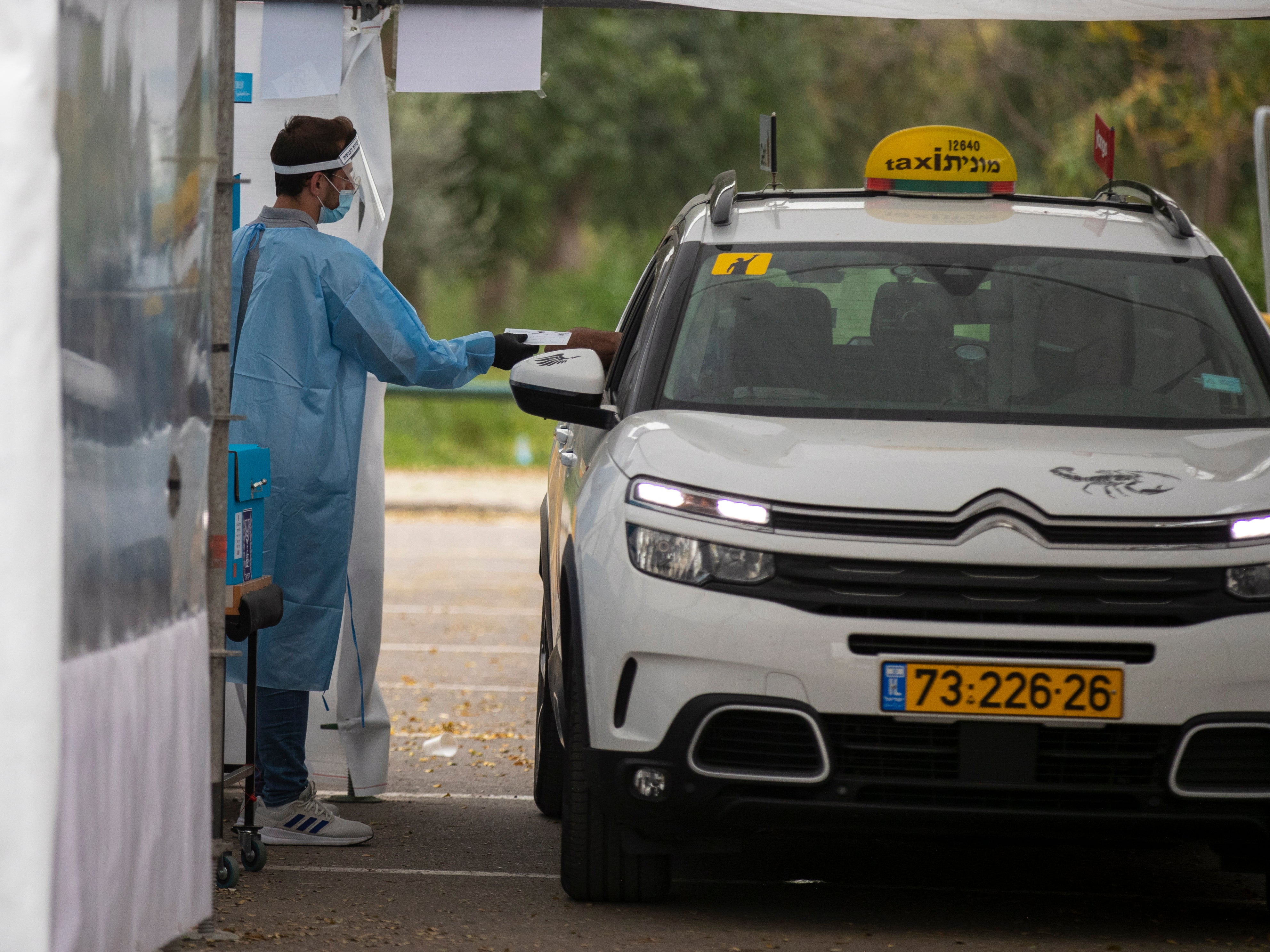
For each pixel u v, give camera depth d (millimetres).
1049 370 17984
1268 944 15492
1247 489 15336
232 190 16203
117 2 11922
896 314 18469
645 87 111750
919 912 16656
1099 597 14688
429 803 22344
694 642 14773
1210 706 14539
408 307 19844
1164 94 69125
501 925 15883
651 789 14992
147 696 12383
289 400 19250
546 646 20922
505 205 112125
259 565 18234
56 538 10227
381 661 35250
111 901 11594
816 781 14609
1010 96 96562
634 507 15469
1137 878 18469
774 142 21562
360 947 15109
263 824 19703
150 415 12641
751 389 17766
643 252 119938
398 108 101000
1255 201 76750
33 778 10125
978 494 15008
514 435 82438
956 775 14633
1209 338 18453
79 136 11203
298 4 22078
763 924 15969
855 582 14719
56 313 10289
